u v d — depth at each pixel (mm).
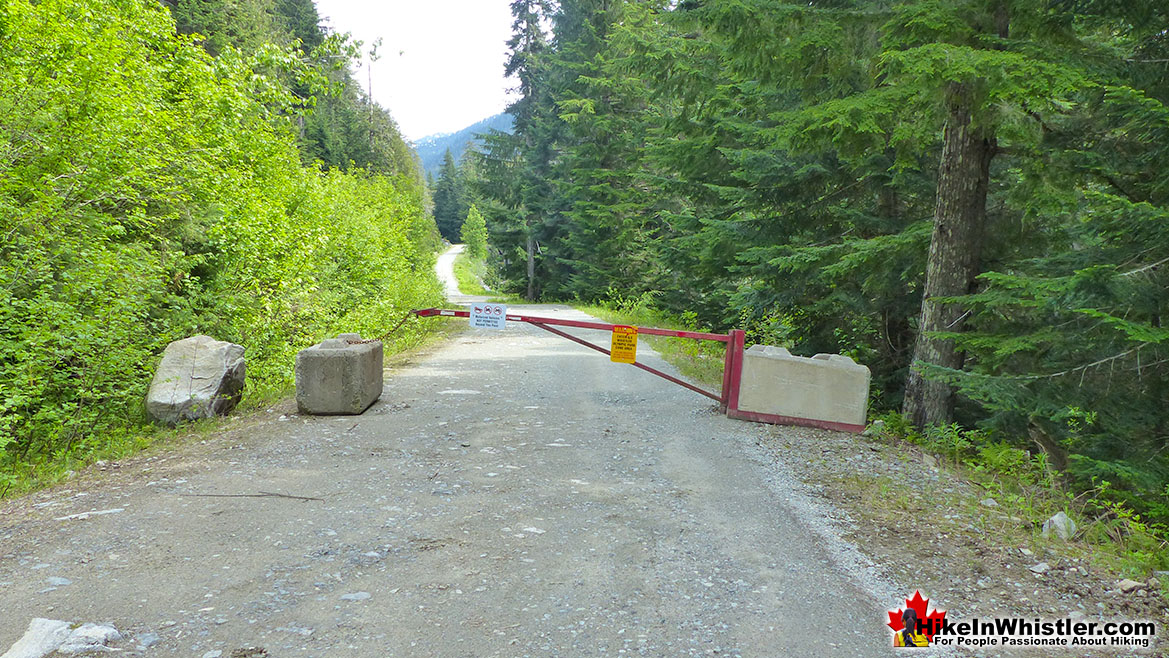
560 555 4227
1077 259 7023
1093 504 6074
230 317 10727
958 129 8227
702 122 13961
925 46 5961
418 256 39406
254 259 11328
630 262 32969
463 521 4777
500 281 55000
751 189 12781
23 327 6676
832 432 7945
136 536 4359
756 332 14789
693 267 15352
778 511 5133
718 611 3551
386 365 12711
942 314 8469
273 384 10211
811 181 12258
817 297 12734
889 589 3875
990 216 9336
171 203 9805
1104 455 7078
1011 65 5906
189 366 8000
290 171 14922
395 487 5531
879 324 12789
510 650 3113
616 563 4129
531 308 32906
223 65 11688
